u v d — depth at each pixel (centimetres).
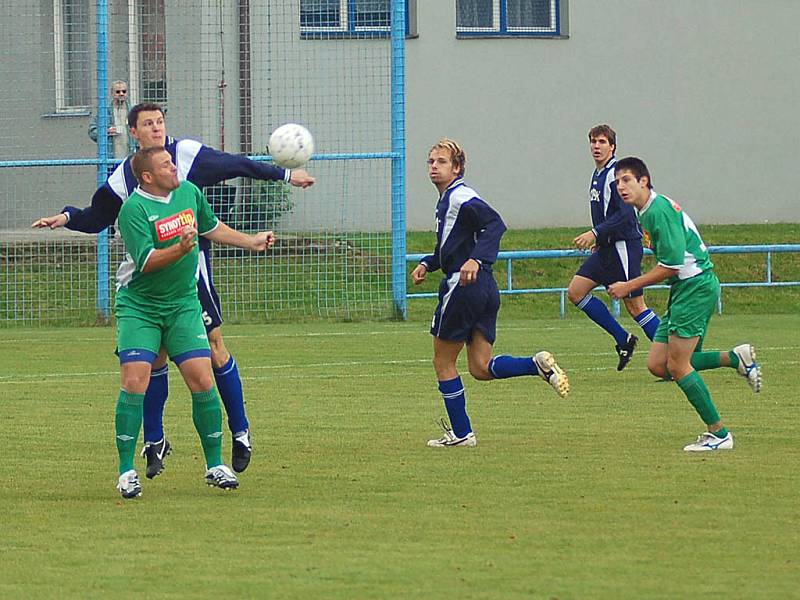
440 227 3000
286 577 1883
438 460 2812
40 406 3622
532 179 8481
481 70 8356
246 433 2608
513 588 1820
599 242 4344
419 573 1900
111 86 6612
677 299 2912
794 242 7394
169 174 2419
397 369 4422
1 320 5984
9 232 6431
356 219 7044
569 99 8519
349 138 7075
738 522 2203
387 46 7106
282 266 6275
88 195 6944
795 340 5219
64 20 6838
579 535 2120
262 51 6794
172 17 6606
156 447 2611
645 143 8675
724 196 8819
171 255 2373
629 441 3044
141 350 2430
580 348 5012
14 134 6962
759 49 8794
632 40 8600
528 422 3338
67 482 2603
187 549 2053
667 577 1870
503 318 6334
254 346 5100
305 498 2428
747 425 3256
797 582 1842
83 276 6131
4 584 1861
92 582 1867
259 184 6316
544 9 8562
